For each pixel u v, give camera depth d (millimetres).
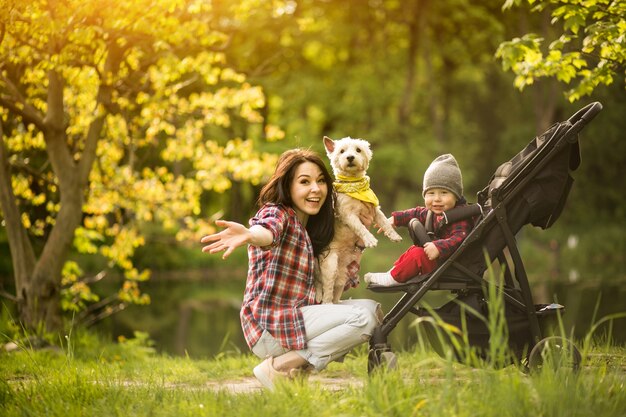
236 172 10766
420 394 3602
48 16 7152
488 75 33344
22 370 5934
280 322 3961
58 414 3756
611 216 29516
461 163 32719
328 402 3715
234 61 24422
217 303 18906
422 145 31922
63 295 10312
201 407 3680
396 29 33406
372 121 32719
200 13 9797
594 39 6074
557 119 30500
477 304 4266
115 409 3816
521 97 32938
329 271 4309
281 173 4078
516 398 3264
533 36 6242
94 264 22562
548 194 4332
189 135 10625
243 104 10781
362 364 5934
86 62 8023
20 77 9273
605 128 28359
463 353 4227
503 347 3492
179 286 23531
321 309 4004
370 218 4473
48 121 8633
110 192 10242
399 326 11852
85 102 9539
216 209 30375
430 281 4215
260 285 4062
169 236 25094
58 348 7902
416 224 4340
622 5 6035
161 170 10953
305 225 4266
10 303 12086
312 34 30125
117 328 14094
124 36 8195
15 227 8695
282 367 4000
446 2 30000
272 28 25688
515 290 4488
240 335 13078
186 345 11703
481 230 4250
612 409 3307
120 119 10023
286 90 30594
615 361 5020
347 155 4367
